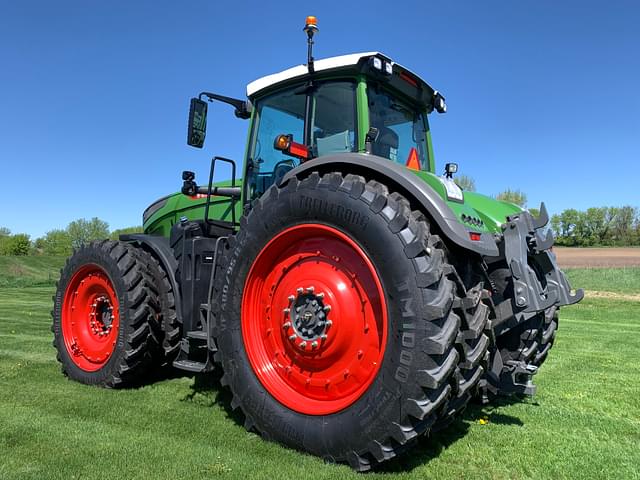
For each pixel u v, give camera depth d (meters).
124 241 4.74
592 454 2.97
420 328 2.50
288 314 3.06
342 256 2.93
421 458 2.86
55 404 3.70
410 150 4.25
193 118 4.24
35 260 39.03
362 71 3.57
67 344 4.60
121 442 2.94
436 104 4.41
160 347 4.29
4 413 3.46
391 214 2.68
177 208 5.33
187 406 3.71
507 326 3.36
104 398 3.89
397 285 2.58
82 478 2.47
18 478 2.46
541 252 3.44
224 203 4.79
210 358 3.65
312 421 2.81
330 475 2.55
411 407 2.47
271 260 3.22
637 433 3.37
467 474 2.66
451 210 2.84
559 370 5.41
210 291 3.65
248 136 4.26
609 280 20.69
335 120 3.69
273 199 3.17
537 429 3.42
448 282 2.61
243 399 3.13
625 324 10.23
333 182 2.91
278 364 3.12
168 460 2.69
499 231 3.76
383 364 2.59
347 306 2.85
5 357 5.46
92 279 4.54
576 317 11.77
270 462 2.70
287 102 4.01
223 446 2.92
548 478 2.64
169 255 4.33
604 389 4.56
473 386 2.98
